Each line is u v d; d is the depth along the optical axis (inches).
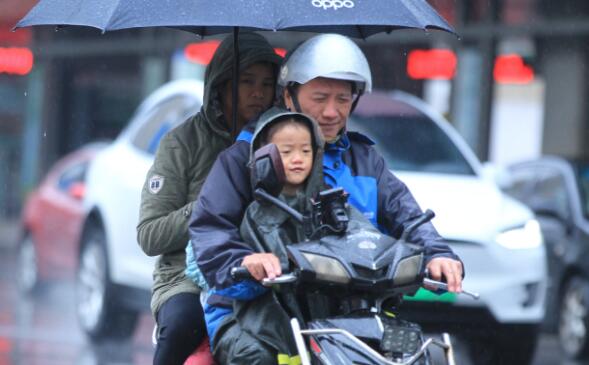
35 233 1716.3
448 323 1051.3
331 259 455.5
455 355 1183.6
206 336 565.6
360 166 531.5
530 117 2495.1
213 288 491.2
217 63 595.5
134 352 1220.5
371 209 523.2
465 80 1937.7
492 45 1909.4
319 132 490.9
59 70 2837.1
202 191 508.1
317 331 449.4
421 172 1162.6
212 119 587.8
